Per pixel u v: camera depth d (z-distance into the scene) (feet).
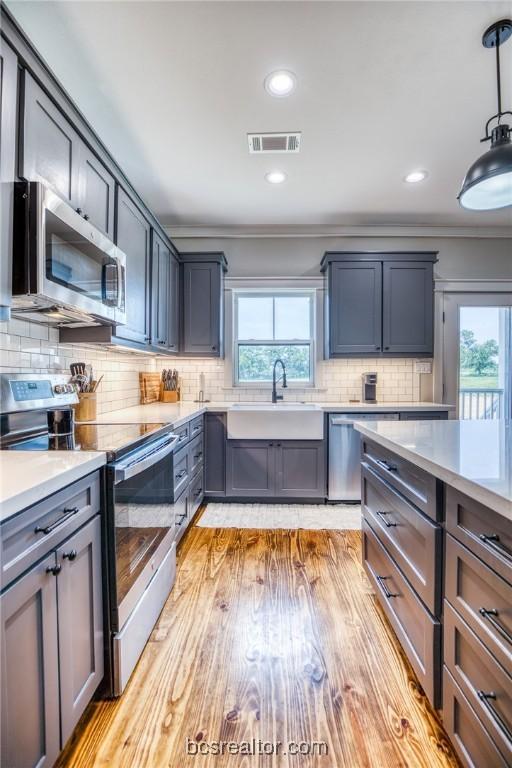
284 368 11.80
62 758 3.59
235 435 10.34
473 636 3.19
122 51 5.37
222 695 4.27
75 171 5.26
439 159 8.26
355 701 4.20
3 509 2.54
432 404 11.02
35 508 2.96
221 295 11.62
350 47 5.36
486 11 4.88
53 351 6.58
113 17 4.86
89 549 3.86
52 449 4.33
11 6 4.68
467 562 3.28
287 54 5.45
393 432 5.51
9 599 2.65
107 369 8.83
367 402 11.45
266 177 8.96
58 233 4.53
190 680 4.48
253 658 4.83
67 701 3.37
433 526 3.83
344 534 8.63
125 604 4.39
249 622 5.52
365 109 6.64
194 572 6.93
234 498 10.60
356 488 10.32
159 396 11.85
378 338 11.00
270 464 10.36
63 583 3.34
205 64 5.60
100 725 3.91
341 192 9.74
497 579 2.87
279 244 12.08
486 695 3.00
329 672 4.61
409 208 10.72
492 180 5.09
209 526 9.06
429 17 4.94
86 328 6.68
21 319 5.74
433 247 12.07
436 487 3.80
